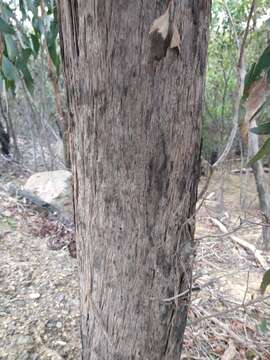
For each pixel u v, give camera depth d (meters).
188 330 1.38
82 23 0.55
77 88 0.61
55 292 1.45
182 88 0.58
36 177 2.59
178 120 0.59
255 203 3.33
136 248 0.66
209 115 3.95
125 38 0.53
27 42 1.42
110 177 0.62
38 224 2.06
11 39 1.25
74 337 1.22
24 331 1.22
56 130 3.32
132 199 0.63
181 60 0.56
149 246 0.66
